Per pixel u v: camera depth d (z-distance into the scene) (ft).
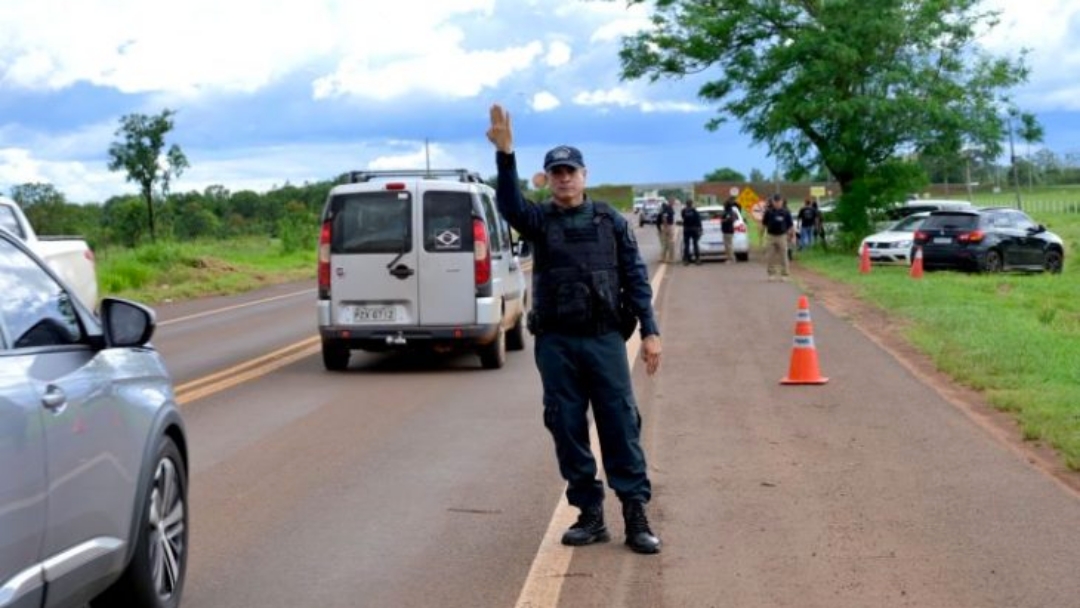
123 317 18.43
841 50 130.11
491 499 28.63
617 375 23.59
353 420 39.58
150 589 18.89
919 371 48.19
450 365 53.88
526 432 37.14
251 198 249.75
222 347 63.05
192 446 35.32
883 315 70.79
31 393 15.11
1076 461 30.42
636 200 357.20
